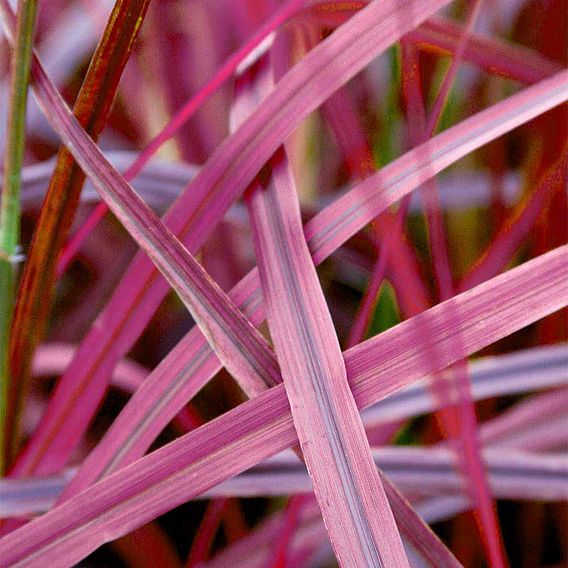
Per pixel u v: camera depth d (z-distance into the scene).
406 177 0.42
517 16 0.71
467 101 0.69
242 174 0.43
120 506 0.41
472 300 0.40
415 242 0.67
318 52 0.43
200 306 0.41
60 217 0.44
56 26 0.72
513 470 0.47
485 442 0.51
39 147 0.73
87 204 0.70
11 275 0.44
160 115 0.68
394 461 0.47
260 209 0.43
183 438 0.41
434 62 0.69
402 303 0.46
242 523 0.60
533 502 0.61
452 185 0.66
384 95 0.66
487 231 0.69
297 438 0.40
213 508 0.53
